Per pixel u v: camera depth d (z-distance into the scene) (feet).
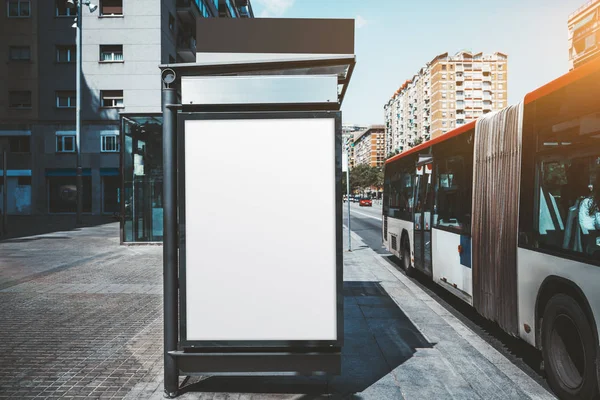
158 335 17.65
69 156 112.68
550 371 12.43
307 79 11.94
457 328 19.08
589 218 11.00
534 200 13.73
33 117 112.27
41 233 64.23
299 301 11.71
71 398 11.96
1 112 112.16
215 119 11.75
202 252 11.79
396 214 36.01
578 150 11.49
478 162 18.34
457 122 300.20
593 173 10.91
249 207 11.75
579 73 11.43
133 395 12.10
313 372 11.75
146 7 108.78
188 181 11.79
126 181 48.75
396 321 19.95
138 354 15.44
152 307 22.20
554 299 12.32
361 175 335.47
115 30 109.29
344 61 11.94
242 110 12.08
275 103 11.98
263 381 12.88
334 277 11.69
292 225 11.70
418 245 28.73
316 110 12.03
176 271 12.03
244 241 11.74
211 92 12.00
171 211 11.94
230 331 11.76
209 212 11.76
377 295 25.36
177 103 12.21
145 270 33.27
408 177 31.86
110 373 13.73
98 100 110.32
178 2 119.55
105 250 45.06
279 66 12.00
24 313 21.06
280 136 11.70
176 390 11.93
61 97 112.68
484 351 16.24
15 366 14.38
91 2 109.19
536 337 13.55
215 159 11.75
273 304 11.74
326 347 11.84
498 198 16.31
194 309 11.79
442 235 23.47
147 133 48.60
